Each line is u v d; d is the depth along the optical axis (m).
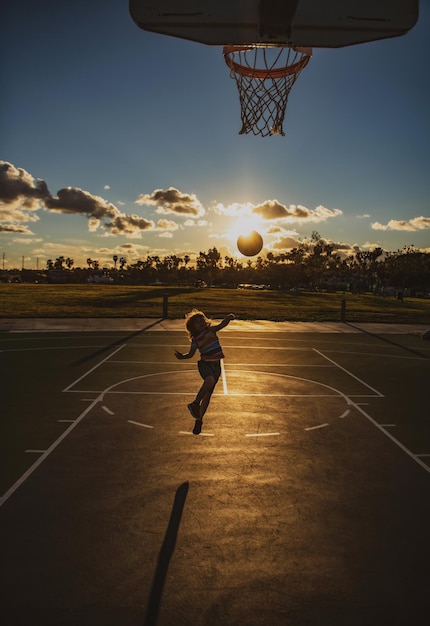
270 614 3.48
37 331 21.73
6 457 6.48
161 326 24.03
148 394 10.21
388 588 3.80
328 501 5.30
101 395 10.06
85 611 3.48
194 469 6.14
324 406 9.53
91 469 6.09
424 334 21.33
